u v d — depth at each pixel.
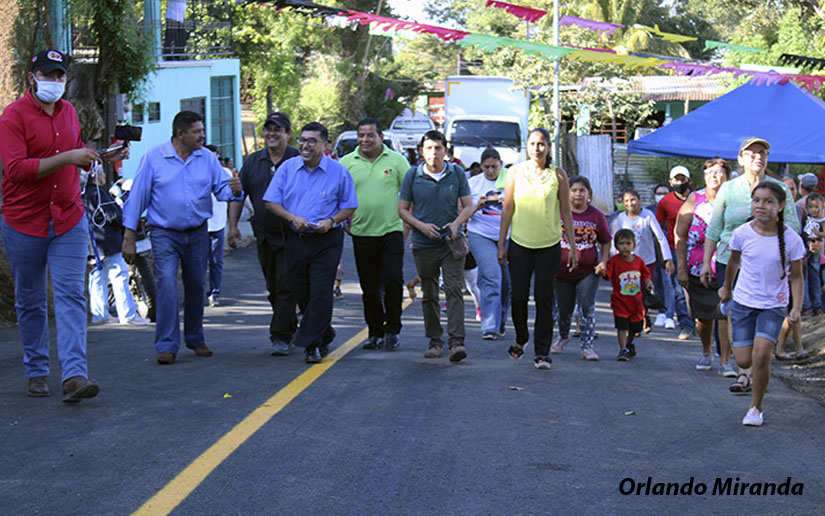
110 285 11.66
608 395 7.07
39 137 6.01
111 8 17.02
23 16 13.34
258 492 4.60
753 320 6.38
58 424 5.75
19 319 6.43
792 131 13.62
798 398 7.21
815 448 5.66
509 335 10.59
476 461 5.19
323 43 40.97
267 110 34.22
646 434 5.90
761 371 6.17
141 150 20.88
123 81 17.91
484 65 38.91
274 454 5.22
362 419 6.02
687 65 6.51
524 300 8.02
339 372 7.56
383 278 8.59
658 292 11.95
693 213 8.34
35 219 6.14
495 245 10.09
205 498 4.50
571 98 33.41
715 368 8.61
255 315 11.80
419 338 9.91
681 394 7.23
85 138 16.92
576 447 5.53
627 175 30.17
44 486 4.62
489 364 8.29
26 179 5.91
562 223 8.11
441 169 8.18
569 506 4.52
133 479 4.75
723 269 7.56
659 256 11.56
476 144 27.78
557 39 24.88
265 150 8.37
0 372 7.47
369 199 8.39
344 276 16.30
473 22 43.19
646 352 9.67
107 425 5.75
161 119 22.39
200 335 8.30
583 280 8.94
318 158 7.76
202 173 7.89
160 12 22.62
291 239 7.88
